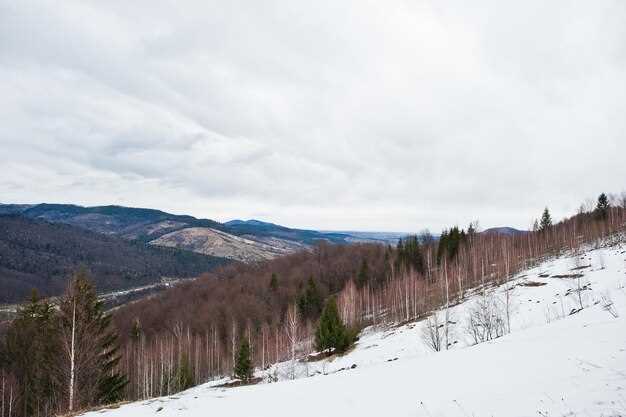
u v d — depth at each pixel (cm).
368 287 10619
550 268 7150
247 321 9675
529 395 1212
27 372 4353
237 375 5591
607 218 10638
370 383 1869
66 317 2994
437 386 1585
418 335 5334
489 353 2084
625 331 1842
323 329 5894
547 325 2967
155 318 12231
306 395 1808
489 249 10031
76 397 2881
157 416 1728
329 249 17588
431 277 9638
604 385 1140
